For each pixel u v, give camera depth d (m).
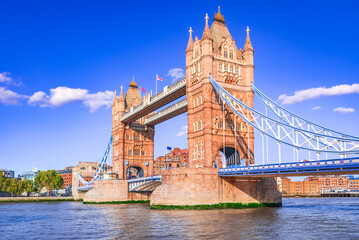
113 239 44.25
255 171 70.56
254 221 56.41
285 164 64.81
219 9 96.31
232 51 91.56
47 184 192.25
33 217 76.56
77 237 46.88
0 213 89.56
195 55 91.88
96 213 81.81
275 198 86.94
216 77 87.88
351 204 113.69
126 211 83.38
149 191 124.62
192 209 75.44
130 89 144.62
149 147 138.50
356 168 53.72
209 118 84.56
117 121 138.75
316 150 62.78
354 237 42.56
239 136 88.88
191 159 89.31
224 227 50.47
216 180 78.50
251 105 90.56
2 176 183.00
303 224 53.31
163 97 103.19
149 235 45.97
